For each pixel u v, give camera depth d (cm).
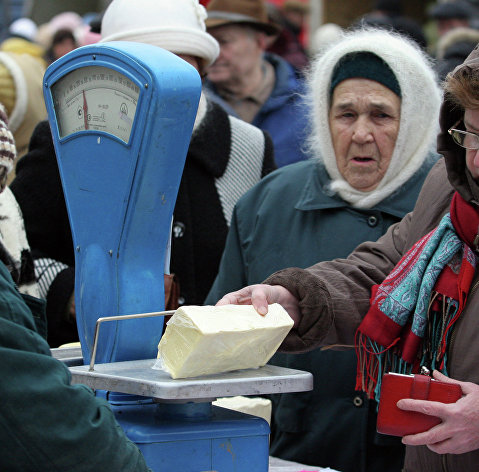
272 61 459
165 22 261
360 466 265
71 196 190
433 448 181
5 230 245
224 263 297
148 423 168
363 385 219
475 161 188
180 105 170
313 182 288
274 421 288
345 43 276
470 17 761
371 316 212
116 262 179
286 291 208
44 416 145
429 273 203
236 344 163
